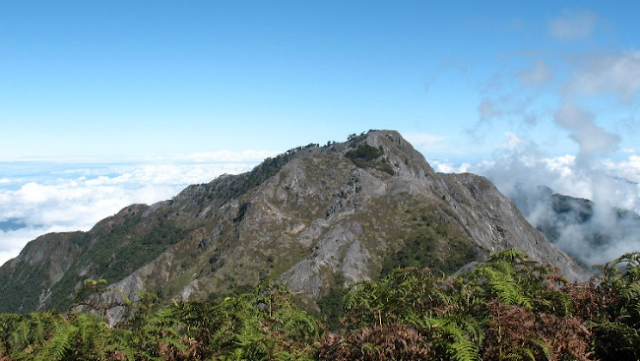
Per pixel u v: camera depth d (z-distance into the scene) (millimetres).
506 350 4852
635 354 5125
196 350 5262
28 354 4871
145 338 5223
